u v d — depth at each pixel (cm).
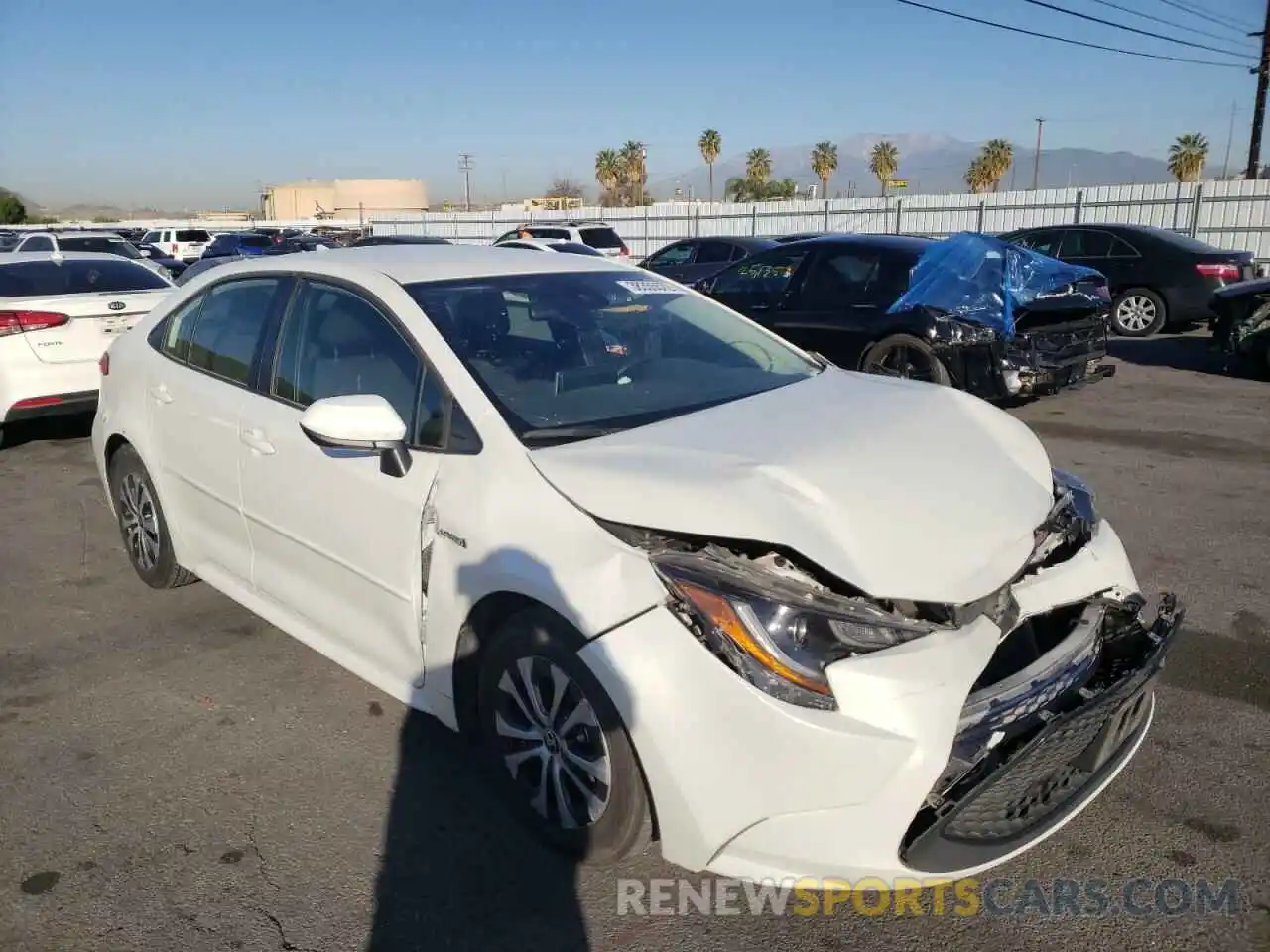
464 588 289
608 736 257
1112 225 1395
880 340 791
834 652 231
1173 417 862
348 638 352
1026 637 272
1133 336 1360
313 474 347
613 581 253
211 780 332
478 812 313
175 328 448
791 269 872
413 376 326
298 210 10469
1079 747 259
